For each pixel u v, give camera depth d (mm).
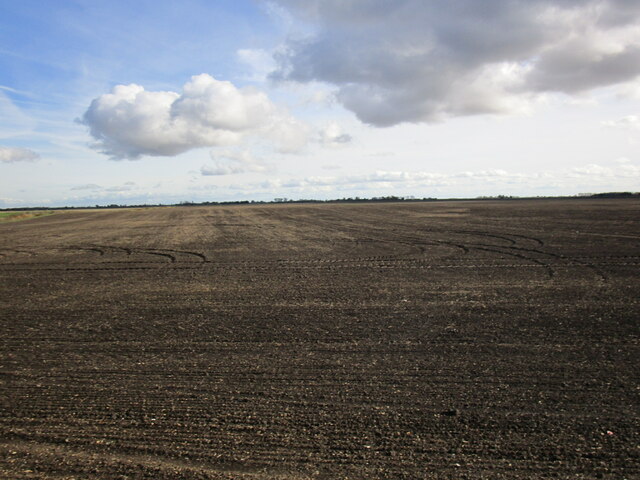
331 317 7027
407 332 6156
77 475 3119
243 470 3137
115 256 15766
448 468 3092
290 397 4250
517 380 4484
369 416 3842
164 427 3746
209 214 54094
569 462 3125
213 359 5324
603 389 4215
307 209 64312
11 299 9039
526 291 8531
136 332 6512
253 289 9453
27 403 4246
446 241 17438
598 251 13484
